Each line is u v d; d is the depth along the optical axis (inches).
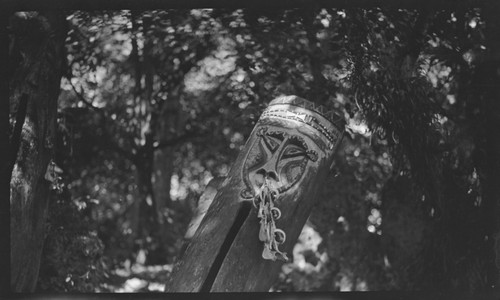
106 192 247.4
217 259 129.3
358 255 211.5
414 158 171.5
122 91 222.8
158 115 239.3
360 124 176.1
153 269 260.4
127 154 243.1
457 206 160.4
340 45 175.3
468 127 157.3
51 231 168.1
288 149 138.3
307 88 198.4
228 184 137.4
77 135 203.6
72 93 186.9
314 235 218.7
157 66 216.2
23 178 149.8
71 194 186.9
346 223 211.5
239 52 203.9
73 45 178.7
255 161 137.9
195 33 195.5
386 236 200.4
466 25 155.0
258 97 212.2
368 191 204.5
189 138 245.9
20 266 149.5
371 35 164.4
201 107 233.5
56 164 171.6
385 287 204.4
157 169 265.9
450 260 163.9
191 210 265.7
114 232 255.0
